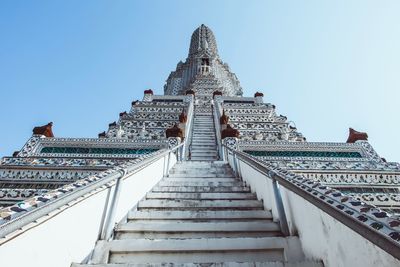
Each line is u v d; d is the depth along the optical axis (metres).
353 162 8.38
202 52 30.05
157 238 3.30
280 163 7.77
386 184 7.30
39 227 1.94
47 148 9.08
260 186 4.75
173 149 7.48
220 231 3.42
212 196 5.01
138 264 2.44
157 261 2.80
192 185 5.89
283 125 12.92
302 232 2.84
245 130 12.25
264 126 12.76
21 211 1.78
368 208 1.72
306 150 9.13
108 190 3.27
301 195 2.45
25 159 7.79
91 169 7.50
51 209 1.98
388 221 1.50
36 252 1.89
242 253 2.87
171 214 3.93
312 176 7.39
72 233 2.41
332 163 7.85
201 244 2.94
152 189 5.34
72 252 2.41
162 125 13.00
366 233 1.54
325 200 2.06
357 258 1.79
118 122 13.21
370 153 8.98
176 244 2.93
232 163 7.54
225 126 11.33
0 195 6.76
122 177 3.60
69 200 2.23
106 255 2.80
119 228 3.39
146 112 14.32
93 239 2.85
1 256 1.57
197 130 12.88
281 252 2.88
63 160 7.83
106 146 9.13
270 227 3.43
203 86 22.69
